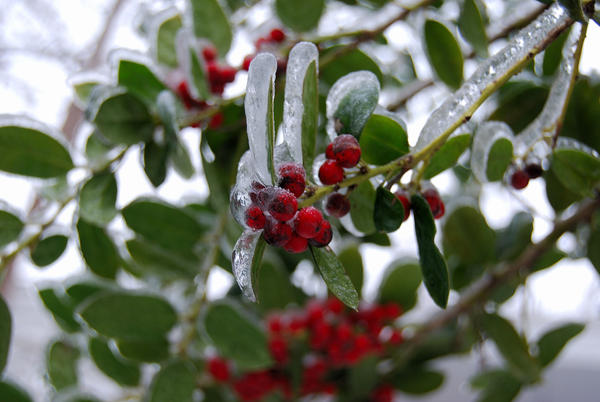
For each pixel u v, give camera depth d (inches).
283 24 16.3
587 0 11.1
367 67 16.2
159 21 16.4
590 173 13.0
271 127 9.8
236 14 21.0
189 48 14.9
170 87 15.6
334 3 20.5
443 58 15.4
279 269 20.3
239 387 20.3
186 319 16.8
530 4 16.4
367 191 12.0
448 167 12.1
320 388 21.5
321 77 16.3
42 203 19.9
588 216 15.9
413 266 20.3
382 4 18.3
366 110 11.4
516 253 19.1
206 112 15.1
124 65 15.3
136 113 14.8
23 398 16.8
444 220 18.9
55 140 15.0
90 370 28.0
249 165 10.3
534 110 15.0
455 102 11.1
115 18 29.0
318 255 10.6
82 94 16.5
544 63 15.1
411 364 21.7
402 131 12.0
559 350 19.3
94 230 15.9
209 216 19.5
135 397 19.2
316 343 19.5
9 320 15.0
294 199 10.0
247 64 15.5
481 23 15.2
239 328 16.6
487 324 18.9
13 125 14.7
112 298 16.0
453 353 21.6
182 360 16.4
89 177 15.2
